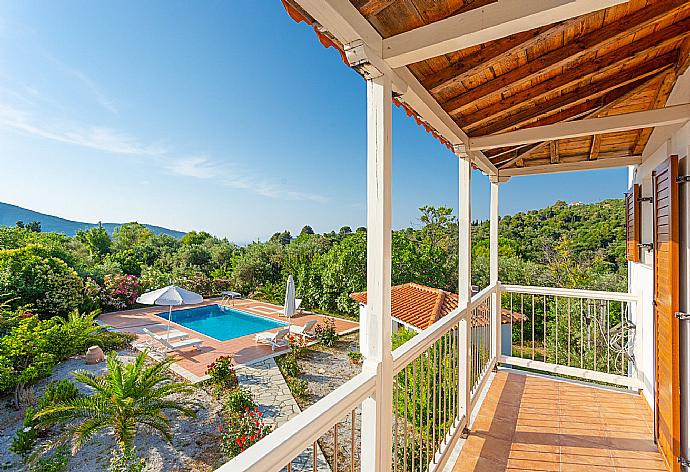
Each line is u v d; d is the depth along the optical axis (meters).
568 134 2.80
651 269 3.39
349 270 14.84
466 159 3.11
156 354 9.29
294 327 11.02
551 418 3.29
